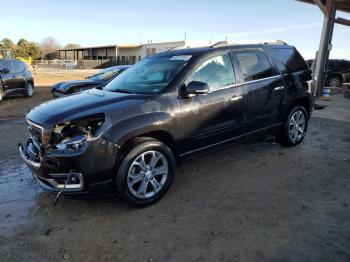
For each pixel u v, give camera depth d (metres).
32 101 13.09
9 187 4.46
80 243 3.17
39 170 3.57
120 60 52.91
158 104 3.84
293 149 5.81
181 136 4.05
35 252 3.05
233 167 4.99
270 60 5.23
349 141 6.36
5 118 9.28
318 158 5.35
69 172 3.41
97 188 3.52
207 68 4.36
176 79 4.08
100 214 3.70
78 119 3.43
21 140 6.76
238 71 4.68
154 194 3.86
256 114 4.93
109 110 3.56
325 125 7.77
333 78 17.27
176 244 3.12
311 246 3.04
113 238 3.24
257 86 4.87
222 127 4.48
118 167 3.58
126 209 3.80
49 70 40.75
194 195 4.11
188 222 3.49
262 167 4.98
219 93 4.38
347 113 9.41
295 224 3.40
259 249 3.01
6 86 12.64
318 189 4.21
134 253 3.00
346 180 4.48
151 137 3.87
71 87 10.04
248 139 5.00
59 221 3.57
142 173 3.75
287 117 5.59
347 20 13.33
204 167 5.00
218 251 3.00
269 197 4.01
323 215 3.57
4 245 3.16
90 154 3.37
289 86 5.41
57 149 3.42
